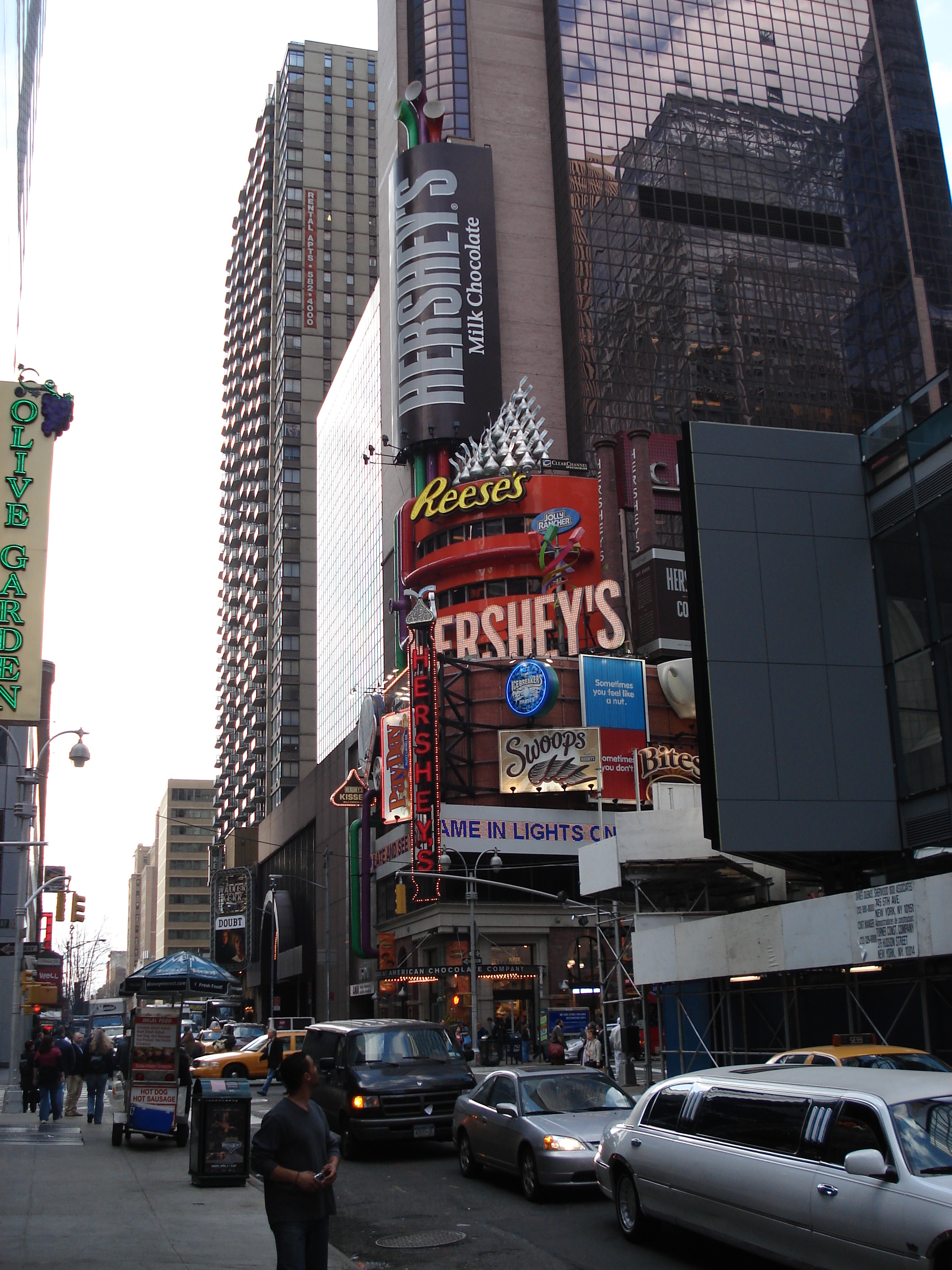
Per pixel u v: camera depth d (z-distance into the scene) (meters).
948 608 28.17
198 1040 54.41
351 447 124.38
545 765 63.09
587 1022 54.03
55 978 37.91
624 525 77.69
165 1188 16.44
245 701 160.00
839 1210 9.76
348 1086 20.67
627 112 110.19
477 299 93.69
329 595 132.12
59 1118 27.02
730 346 106.19
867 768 29.61
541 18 113.69
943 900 20.28
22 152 28.72
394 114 113.00
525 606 71.06
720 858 33.81
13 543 27.78
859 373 110.06
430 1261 12.54
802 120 118.00
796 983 27.89
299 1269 8.37
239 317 178.50
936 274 117.56
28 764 68.44
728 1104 11.95
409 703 67.19
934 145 122.75
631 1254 12.52
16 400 28.75
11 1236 12.69
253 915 120.50
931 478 29.02
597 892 36.53
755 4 121.00
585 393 99.19
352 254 159.50
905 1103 9.94
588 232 104.25
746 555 30.30
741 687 29.39
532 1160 15.77
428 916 63.03
